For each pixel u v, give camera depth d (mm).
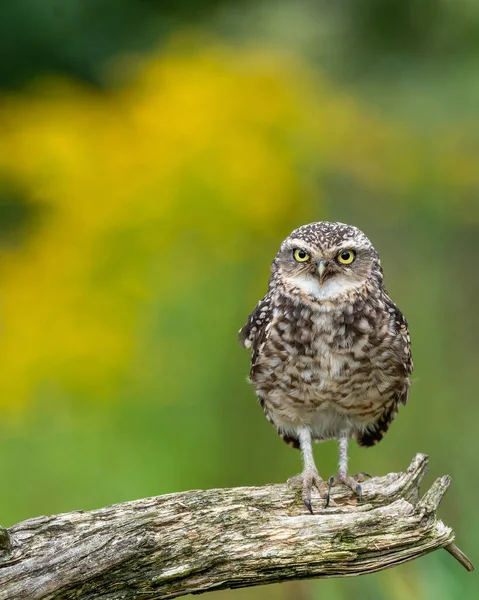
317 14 17531
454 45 17156
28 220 14258
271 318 8805
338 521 6988
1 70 15242
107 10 15461
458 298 15195
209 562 6777
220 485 12133
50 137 13188
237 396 12469
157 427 12250
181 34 15672
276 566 6867
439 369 14164
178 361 12578
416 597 9055
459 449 13328
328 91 16062
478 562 9070
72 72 15500
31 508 11828
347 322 8570
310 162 14688
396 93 16578
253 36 17250
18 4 14797
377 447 13125
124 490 11836
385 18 17172
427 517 7109
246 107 14109
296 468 12383
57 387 12516
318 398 8750
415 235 15320
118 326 12578
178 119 13609
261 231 13555
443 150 15477
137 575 6625
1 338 12539
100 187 13109
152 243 12969
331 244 8727
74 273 12805
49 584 6332
